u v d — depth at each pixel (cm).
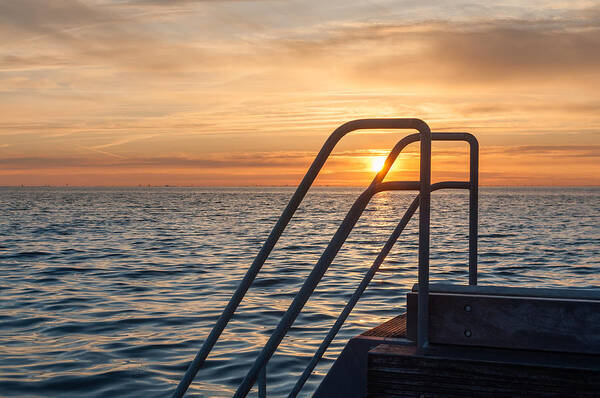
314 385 677
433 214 6981
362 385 240
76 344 888
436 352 200
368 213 7781
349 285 1450
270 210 8294
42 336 940
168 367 770
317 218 6038
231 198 16725
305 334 927
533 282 1577
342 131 192
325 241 3075
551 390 184
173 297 1318
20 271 1814
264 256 191
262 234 3656
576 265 1955
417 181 199
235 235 3578
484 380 189
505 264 1973
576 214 6856
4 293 1373
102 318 1077
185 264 2016
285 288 1438
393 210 9144
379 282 1495
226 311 193
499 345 203
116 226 4447
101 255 2342
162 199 15350
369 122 191
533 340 200
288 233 3772
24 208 8481
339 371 244
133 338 923
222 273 1762
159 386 695
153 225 4616
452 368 192
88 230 3966
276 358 788
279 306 1182
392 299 1230
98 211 7531
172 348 862
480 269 1842
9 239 3169
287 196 19875
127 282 1567
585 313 197
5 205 9775
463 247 2644
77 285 1513
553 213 7188
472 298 205
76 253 2422
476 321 205
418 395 195
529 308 201
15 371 751
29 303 1240
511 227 4319
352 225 191
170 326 1009
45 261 2112
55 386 695
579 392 183
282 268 1872
